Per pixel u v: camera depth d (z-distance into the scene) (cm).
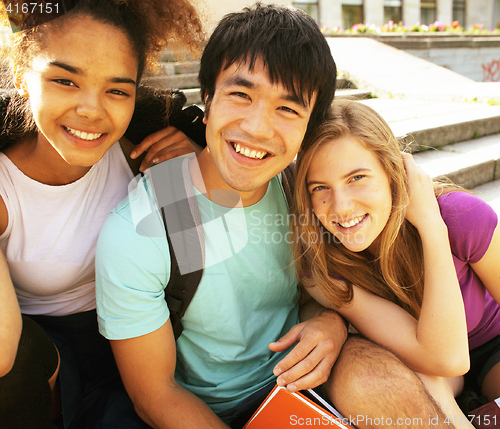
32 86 104
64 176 125
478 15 1697
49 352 116
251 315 133
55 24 97
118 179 140
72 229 128
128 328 112
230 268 125
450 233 133
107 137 115
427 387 121
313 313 145
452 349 117
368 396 112
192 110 146
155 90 139
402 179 126
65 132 109
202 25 134
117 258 111
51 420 118
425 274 125
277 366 116
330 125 120
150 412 114
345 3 1347
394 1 1463
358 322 134
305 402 107
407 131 350
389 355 118
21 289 134
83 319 139
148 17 112
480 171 322
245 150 111
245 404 125
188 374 131
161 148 134
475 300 145
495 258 135
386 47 873
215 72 114
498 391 143
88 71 101
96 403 129
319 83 114
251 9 114
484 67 1109
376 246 139
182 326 124
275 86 105
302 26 108
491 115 426
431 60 1022
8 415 106
